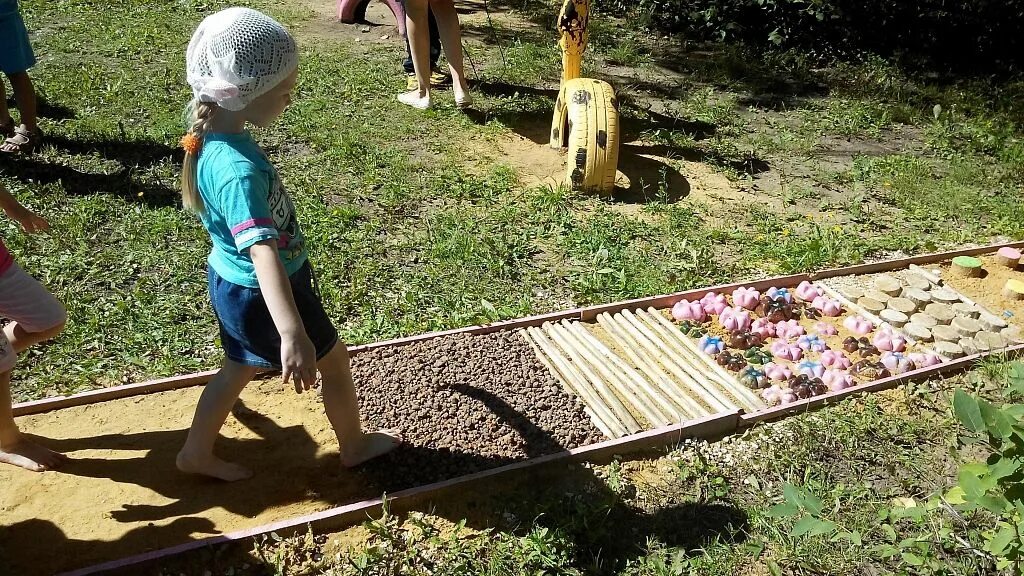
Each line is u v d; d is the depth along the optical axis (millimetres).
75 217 5430
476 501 3314
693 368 4309
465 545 3111
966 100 9508
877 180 7086
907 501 3418
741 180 6949
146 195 5883
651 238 5758
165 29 10102
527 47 10164
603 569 3070
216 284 2887
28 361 4094
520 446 3602
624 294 5004
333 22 10969
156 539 3047
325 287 4879
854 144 8086
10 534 3037
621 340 4496
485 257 5348
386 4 10766
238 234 2619
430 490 3275
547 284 5117
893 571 3098
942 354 4527
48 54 8930
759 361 4422
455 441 3598
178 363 4156
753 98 9297
